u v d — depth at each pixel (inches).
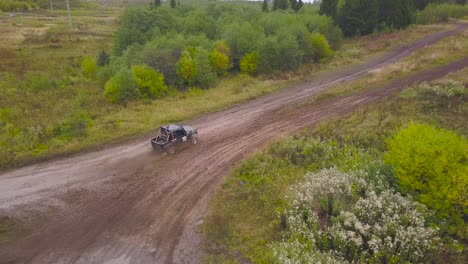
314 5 3324.3
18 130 1033.5
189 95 1350.9
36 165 886.4
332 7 2512.3
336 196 650.8
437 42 2000.5
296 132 1034.7
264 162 874.1
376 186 676.7
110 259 597.9
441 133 664.4
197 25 1887.3
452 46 1815.9
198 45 1600.6
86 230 668.7
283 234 614.5
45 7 4426.7
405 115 1039.6
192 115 1181.1
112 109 1205.1
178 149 959.6
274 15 2194.9
